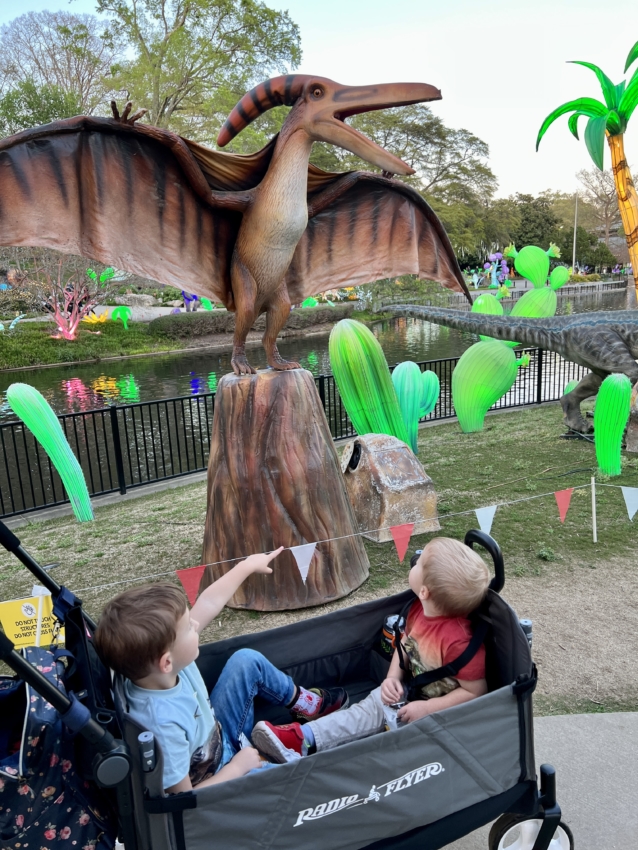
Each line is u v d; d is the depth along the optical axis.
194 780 1.95
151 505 7.46
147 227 4.05
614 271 71.19
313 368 21.42
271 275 4.32
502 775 1.98
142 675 1.77
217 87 34.97
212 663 2.43
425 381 8.39
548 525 5.77
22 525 7.23
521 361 12.80
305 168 4.15
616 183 8.42
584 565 4.96
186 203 4.15
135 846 1.67
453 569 2.17
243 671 2.30
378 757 1.77
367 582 4.90
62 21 41.31
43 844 1.65
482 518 3.23
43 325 30.95
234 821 1.65
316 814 1.74
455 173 54.41
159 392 19.30
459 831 1.96
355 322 6.70
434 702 2.20
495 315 8.85
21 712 1.78
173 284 4.24
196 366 25.41
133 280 33.50
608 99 7.94
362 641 2.66
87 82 41.31
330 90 3.98
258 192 4.16
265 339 4.66
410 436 8.16
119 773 1.54
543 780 2.05
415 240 4.93
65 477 6.79
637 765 2.81
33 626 2.84
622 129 8.09
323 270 4.80
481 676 2.19
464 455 8.41
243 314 4.40
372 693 2.41
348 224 4.78
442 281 5.19
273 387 4.42
